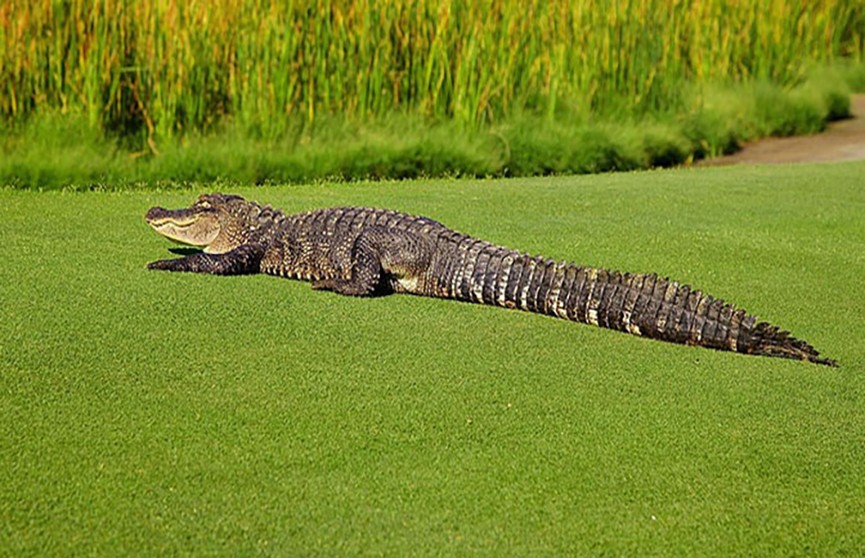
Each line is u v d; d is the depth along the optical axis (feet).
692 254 82.48
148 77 123.65
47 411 49.14
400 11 138.21
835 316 68.74
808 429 51.34
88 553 38.86
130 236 82.12
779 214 98.84
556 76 148.05
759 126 166.91
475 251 68.49
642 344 61.82
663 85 160.25
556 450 48.01
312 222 73.00
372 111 136.26
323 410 50.72
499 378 55.57
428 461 46.47
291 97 130.52
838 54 209.67
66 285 67.41
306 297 68.49
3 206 92.53
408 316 65.26
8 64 118.11
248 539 40.14
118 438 47.01
